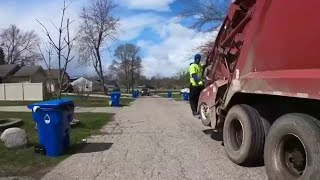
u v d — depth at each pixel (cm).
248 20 438
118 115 1081
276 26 362
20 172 402
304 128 295
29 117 937
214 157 459
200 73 646
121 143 571
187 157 462
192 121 866
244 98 445
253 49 405
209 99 542
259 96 404
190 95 652
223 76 512
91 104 1694
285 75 334
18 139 502
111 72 6303
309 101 321
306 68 313
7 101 2017
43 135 477
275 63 358
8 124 696
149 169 410
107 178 379
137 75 6381
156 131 697
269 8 381
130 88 6331
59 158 464
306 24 314
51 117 472
